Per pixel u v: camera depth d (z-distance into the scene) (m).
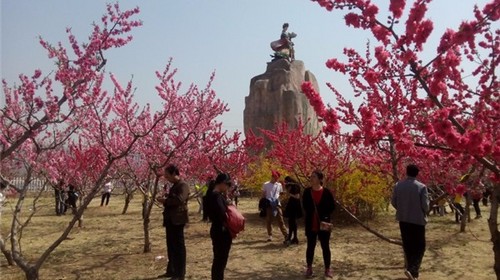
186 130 9.00
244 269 7.32
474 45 4.72
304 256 8.33
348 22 4.10
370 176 12.20
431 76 4.05
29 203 18.92
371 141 4.34
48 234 11.38
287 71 35.53
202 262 7.81
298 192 9.48
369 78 4.14
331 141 9.93
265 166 14.67
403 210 6.24
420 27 3.79
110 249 9.10
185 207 6.56
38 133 5.50
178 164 9.21
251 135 12.38
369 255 8.36
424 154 5.66
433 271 7.02
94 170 10.83
